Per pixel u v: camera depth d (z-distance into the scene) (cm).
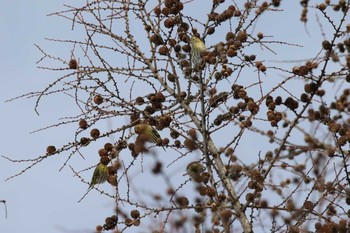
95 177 1248
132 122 1297
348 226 1184
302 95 1262
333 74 1248
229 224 1174
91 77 1293
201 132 1292
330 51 1230
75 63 1301
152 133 1299
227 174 1241
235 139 1241
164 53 1364
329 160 1202
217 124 1308
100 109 1291
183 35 1385
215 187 1222
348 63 1251
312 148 1218
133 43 1384
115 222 1202
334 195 1219
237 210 1216
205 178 1240
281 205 1210
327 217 1212
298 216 1192
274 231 1197
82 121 1282
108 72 1282
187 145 1255
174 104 1347
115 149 1273
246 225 1203
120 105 1303
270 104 1269
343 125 1287
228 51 1323
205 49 1359
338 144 1192
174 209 1186
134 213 1198
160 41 1388
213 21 1381
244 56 1327
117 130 1288
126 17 1384
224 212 1159
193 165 1240
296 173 1255
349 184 1196
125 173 1213
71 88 1286
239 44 1336
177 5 1385
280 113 1255
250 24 1351
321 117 1255
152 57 1366
